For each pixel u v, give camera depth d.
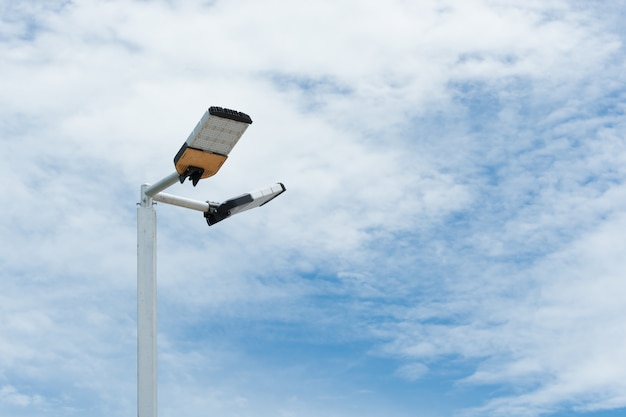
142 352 8.56
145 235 8.80
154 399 8.51
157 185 8.80
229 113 8.28
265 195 9.34
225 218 9.26
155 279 8.75
